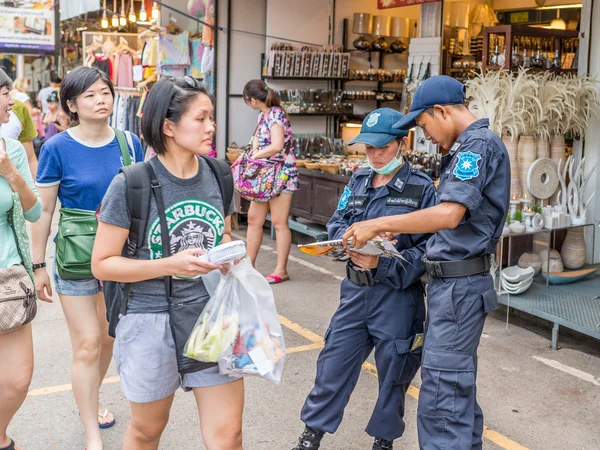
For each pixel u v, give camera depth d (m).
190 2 8.84
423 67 8.02
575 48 6.21
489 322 5.22
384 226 2.67
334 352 3.08
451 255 2.74
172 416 3.74
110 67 9.93
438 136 2.80
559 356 4.58
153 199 2.32
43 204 3.16
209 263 2.18
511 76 5.40
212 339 2.27
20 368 2.90
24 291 2.79
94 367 3.21
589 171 5.87
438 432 2.72
